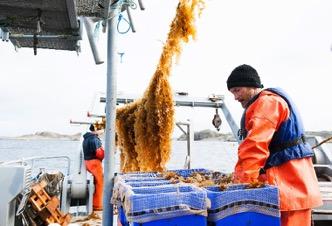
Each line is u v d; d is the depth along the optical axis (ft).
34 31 13.07
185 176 11.14
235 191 7.35
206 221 7.15
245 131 8.88
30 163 20.13
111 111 12.09
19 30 13.07
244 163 7.91
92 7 11.12
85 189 21.04
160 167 14.75
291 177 8.34
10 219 14.37
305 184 8.29
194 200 7.09
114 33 12.00
